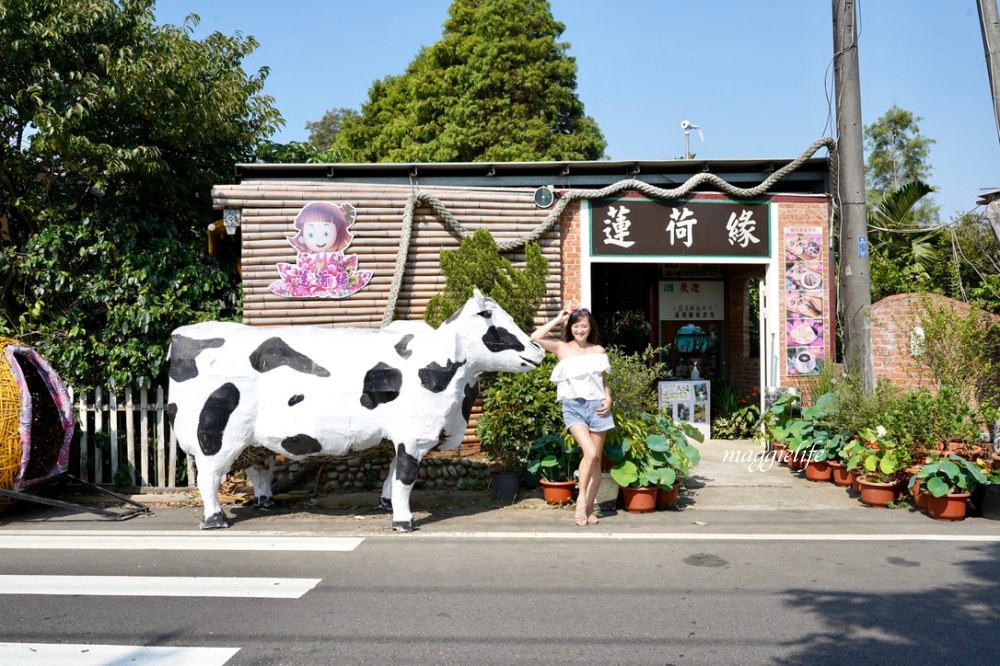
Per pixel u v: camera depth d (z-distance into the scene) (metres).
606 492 7.25
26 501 7.52
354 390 6.67
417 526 6.82
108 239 9.16
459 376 6.75
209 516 6.78
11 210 10.21
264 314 8.91
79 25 9.20
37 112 8.62
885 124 29.11
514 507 7.55
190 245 9.90
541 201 9.64
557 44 23.08
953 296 14.33
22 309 9.85
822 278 10.48
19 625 4.43
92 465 8.66
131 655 3.99
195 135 9.92
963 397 9.16
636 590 5.03
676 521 6.98
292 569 5.53
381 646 4.11
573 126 23.36
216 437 6.67
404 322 7.25
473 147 21.98
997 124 8.44
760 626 4.39
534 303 8.45
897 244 16.17
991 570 5.46
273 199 8.87
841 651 4.04
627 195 10.02
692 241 10.17
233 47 10.94
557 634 4.27
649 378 8.02
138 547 6.17
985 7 8.51
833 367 9.89
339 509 7.61
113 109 9.69
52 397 7.77
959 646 4.11
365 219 9.06
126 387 8.52
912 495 7.43
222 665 3.87
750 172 10.60
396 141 25.09
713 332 13.09
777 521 6.98
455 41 24.00
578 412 6.78
